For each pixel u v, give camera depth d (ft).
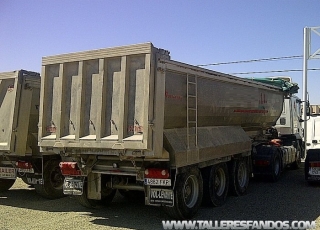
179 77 23.41
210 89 27.35
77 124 22.17
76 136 22.15
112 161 23.29
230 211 25.62
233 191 30.89
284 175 43.68
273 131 45.03
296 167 49.26
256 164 37.68
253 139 39.24
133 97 20.57
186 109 24.08
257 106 36.52
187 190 23.73
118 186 24.71
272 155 37.60
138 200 29.55
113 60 21.44
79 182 23.97
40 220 23.34
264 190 33.88
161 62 20.67
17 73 28.04
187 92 24.06
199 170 24.85
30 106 28.94
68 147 22.49
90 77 22.17
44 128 23.66
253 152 37.88
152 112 20.11
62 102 22.97
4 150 27.78
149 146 19.86
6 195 32.40
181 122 23.99
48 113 23.70
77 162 23.70
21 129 28.25
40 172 29.81
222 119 30.12
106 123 21.40
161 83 20.65
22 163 28.99
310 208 26.40
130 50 20.57
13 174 29.55
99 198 24.35
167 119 22.43
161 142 20.52
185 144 23.08
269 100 40.06
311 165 35.29
